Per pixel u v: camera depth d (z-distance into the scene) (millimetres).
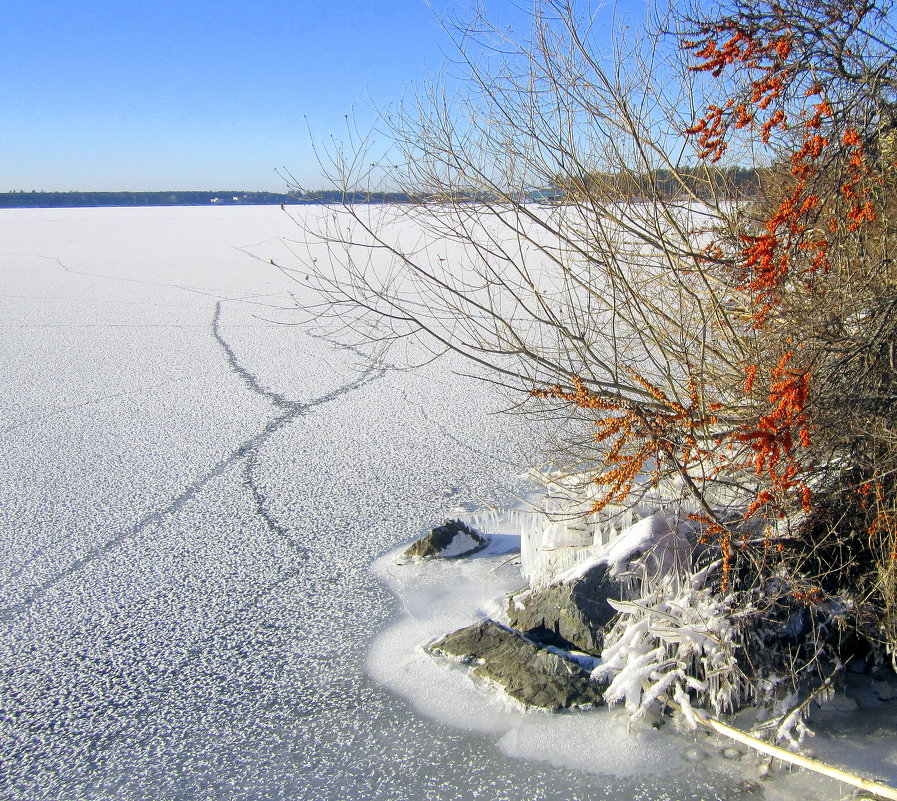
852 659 2549
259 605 3322
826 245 2508
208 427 5938
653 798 2102
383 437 5598
